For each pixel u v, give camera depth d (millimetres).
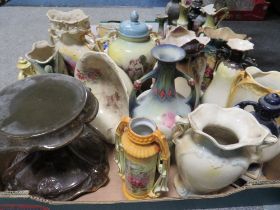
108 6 1704
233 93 635
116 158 585
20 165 577
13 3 1690
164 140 495
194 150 494
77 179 570
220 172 483
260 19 2008
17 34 1343
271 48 1600
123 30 685
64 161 576
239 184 587
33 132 456
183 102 607
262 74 656
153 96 586
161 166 521
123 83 603
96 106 545
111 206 481
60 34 764
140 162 504
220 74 666
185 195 539
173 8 1015
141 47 678
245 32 1822
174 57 538
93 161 605
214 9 967
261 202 523
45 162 572
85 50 772
